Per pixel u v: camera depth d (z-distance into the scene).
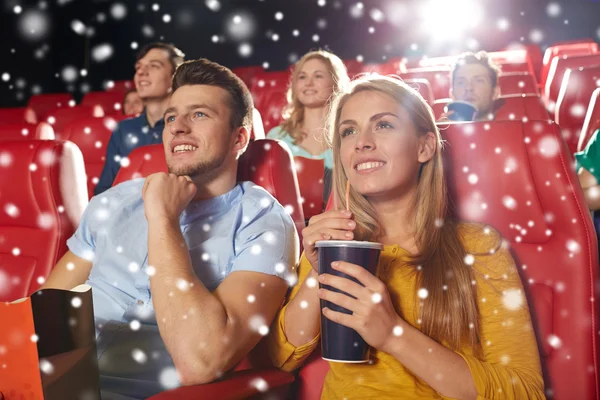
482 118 2.89
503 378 1.01
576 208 1.17
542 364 1.18
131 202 1.47
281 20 7.27
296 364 1.22
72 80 6.91
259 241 1.29
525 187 1.20
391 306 1.00
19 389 0.82
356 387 1.11
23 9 6.33
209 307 1.15
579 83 2.56
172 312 1.14
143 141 2.59
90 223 1.51
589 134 2.08
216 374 1.12
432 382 1.01
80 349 0.87
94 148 2.79
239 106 1.43
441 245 1.14
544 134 1.19
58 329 0.84
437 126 1.26
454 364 1.01
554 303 1.18
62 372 0.84
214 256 1.34
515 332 1.08
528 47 4.97
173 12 7.29
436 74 3.48
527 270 1.21
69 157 1.65
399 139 1.13
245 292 1.21
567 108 2.58
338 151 1.23
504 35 6.75
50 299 0.83
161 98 2.61
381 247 0.97
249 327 1.19
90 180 2.77
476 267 1.13
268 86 4.07
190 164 1.37
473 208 1.23
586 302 1.16
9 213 1.65
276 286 1.25
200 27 7.34
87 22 7.00
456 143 1.24
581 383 1.15
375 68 4.46
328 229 1.05
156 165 1.61
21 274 1.62
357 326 0.96
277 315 1.26
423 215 1.17
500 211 1.22
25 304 0.80
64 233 1.62
